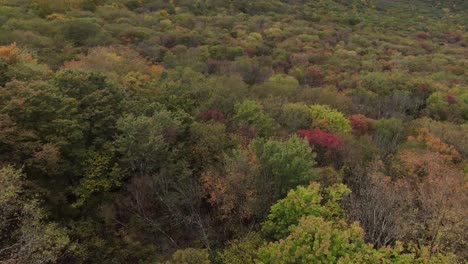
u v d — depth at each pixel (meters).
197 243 21.39
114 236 21.81
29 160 19.70
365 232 18.52
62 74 25.31
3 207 16.83
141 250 21.03
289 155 20.95
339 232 15.94
